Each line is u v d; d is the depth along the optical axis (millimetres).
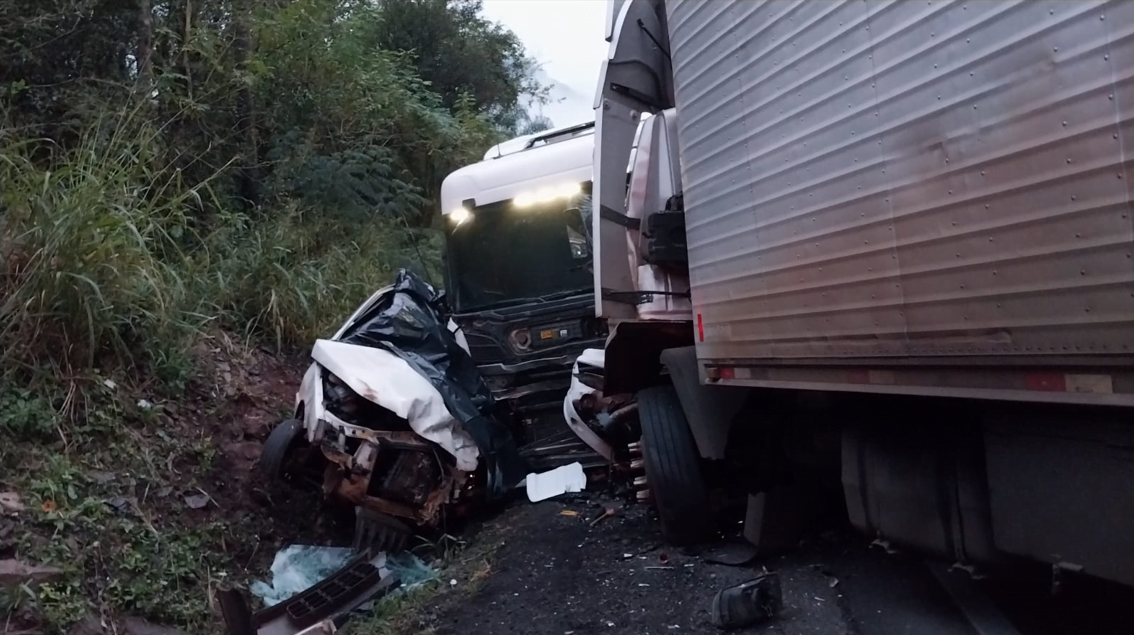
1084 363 2574
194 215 8555
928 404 3900
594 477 7418
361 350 6422
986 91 2807
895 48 3184
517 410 7793
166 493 5566
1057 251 2609
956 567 3783
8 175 5734
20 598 4121
